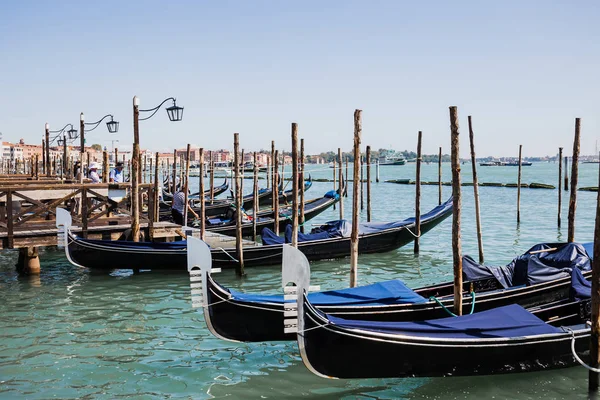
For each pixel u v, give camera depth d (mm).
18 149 97625
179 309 12320
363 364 8156
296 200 15938
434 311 9930
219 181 74750
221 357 9547
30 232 14844
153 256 15320
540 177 84688
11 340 10289
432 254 19375
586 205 36688
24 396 8039
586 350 8945
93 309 12305
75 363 9250
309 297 9812
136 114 15898
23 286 14344
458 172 9758
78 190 15891
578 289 10062
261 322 9438
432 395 8234
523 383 8562
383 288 10266
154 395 8148
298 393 8281
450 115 9930
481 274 11344
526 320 8789
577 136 15195
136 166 16016
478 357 8359
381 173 119812
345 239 17891
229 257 16094
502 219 29766
